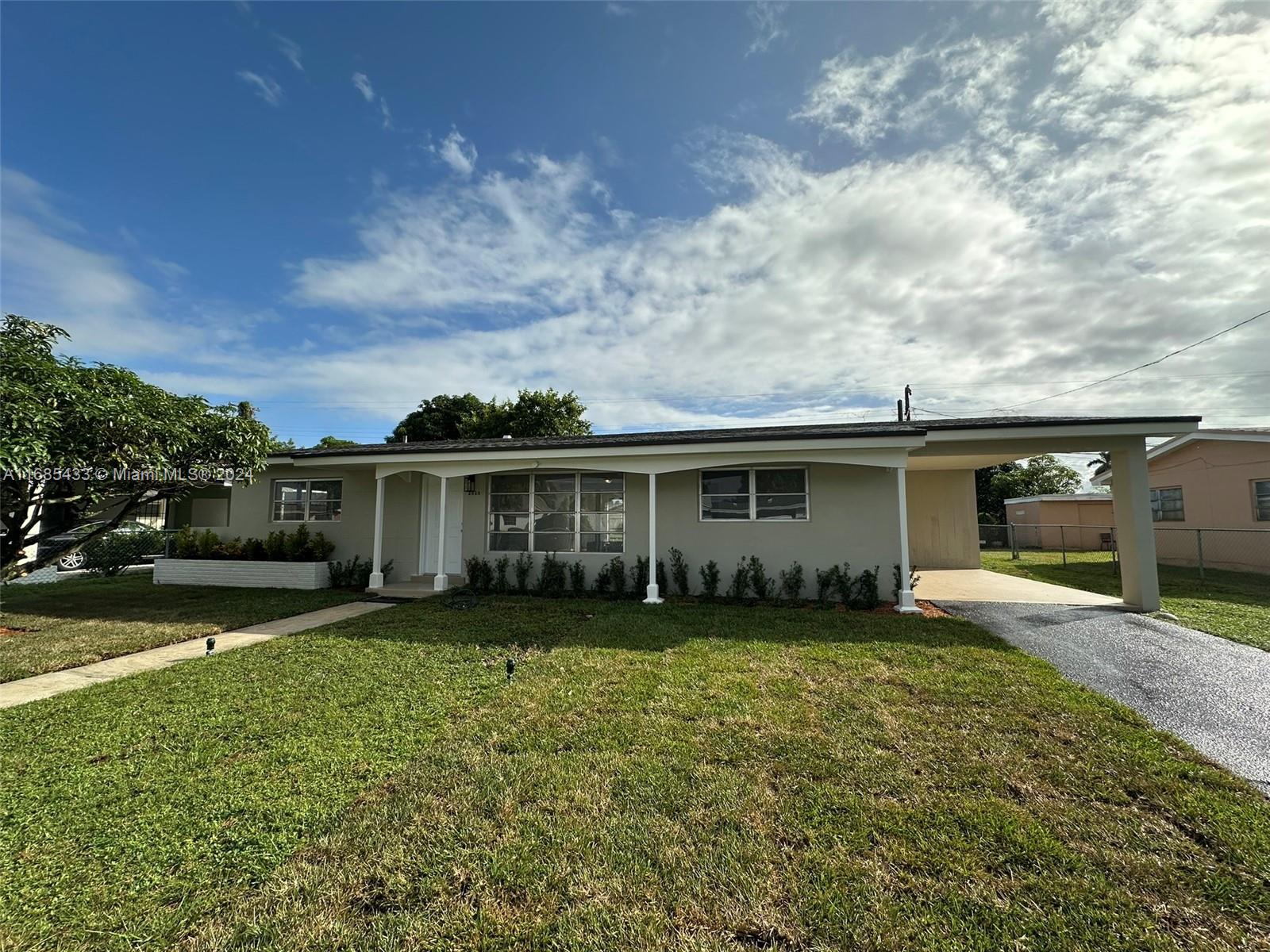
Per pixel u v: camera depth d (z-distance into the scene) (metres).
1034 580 12.26
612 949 1.97
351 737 3.76
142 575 13.38
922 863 2.44
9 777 3.20
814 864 2.44
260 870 2.38
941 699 4.46
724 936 2.03
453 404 33.03
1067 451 8.82
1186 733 3.90
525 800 2.96
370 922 2.09
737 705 4.33
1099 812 2.86
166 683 4.93
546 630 6.89
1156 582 8.24
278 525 12.09
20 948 1.95
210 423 8.16
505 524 10.76
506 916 2.13
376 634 6.73
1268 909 2.19
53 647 6.25
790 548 9.29
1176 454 16.08
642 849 2.54
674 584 9.67
